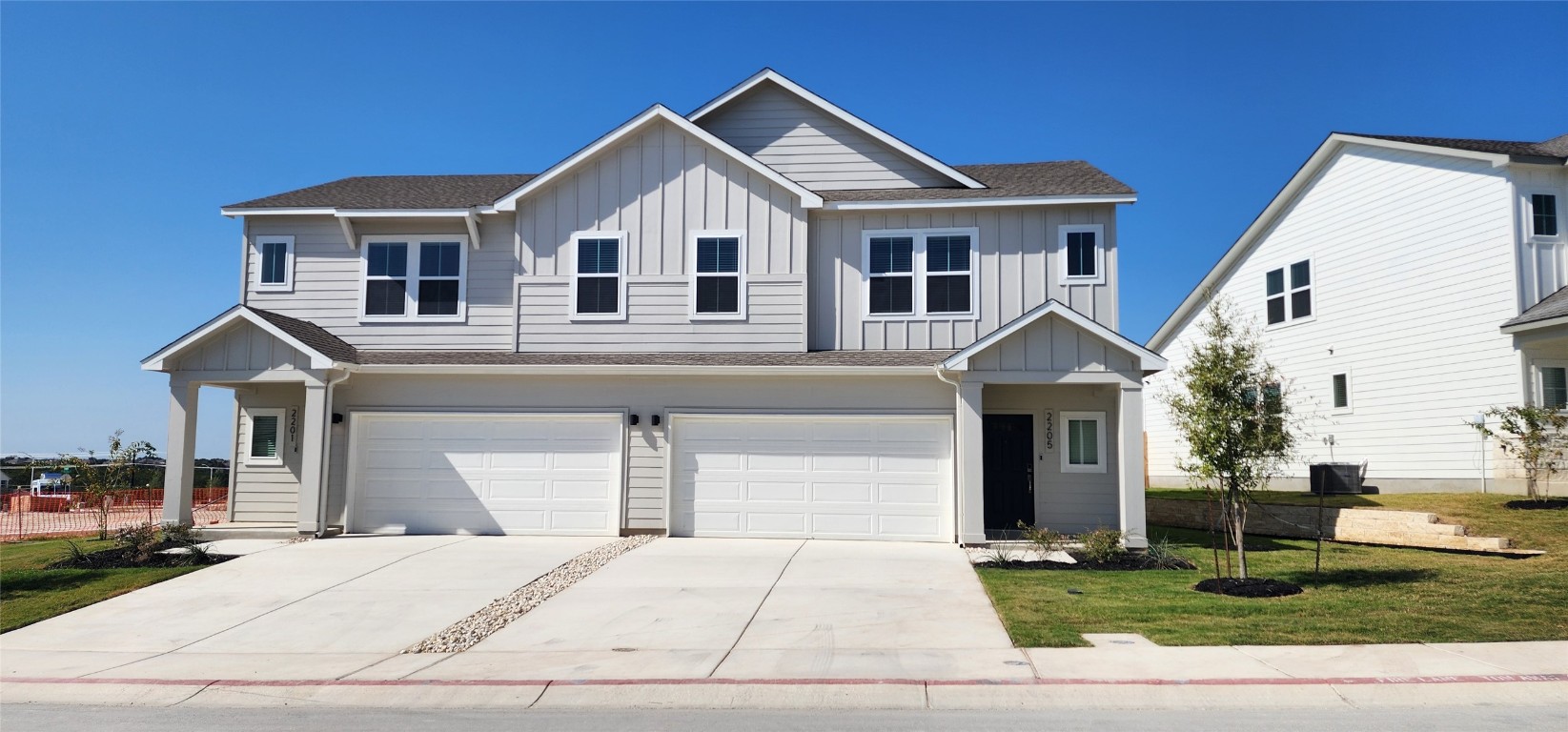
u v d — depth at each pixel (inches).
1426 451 800.3
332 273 745.0
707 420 676.7
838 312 716.7
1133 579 510.3
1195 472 492.1
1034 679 326.6
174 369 663.1
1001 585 492.1
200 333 654.5
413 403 687.7
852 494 661.9
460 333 733.9
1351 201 886.4
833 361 665.6
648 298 713.6
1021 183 743.1
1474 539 556.4
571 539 657.6
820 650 373.4
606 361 679.7
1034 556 594.6
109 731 292.5
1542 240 733.9
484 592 494.0
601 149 719.1
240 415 732.7
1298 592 460.8
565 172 721.6
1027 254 703.7
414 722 297.6
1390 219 842.8
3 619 452.1
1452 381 778.2
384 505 686.5
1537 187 740.7
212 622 441.7
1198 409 478.6
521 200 725.3
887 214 720.3
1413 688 310.5
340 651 391.9
